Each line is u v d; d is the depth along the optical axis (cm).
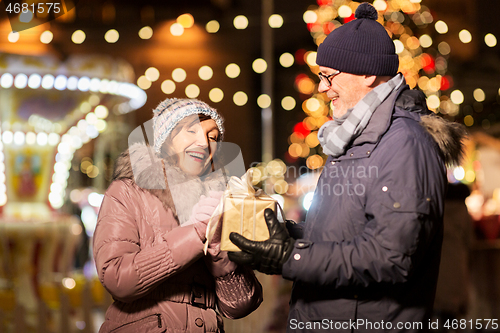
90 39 1465
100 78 477
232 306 201
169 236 185
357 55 187
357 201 178
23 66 453
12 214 499
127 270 179
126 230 188
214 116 209
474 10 975
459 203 450
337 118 194
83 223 800
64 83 466
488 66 1026
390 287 177
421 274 181
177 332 186
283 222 185
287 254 170
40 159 505
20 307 405
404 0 801
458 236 441
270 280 648
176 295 190
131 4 1577
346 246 168
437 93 874
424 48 906
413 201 166
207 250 188
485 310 511
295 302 192
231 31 1712
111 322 192
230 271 195
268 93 1347
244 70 1784
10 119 483
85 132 522
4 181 495
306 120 1298
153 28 1602
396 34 827
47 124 497
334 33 194
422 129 181
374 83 191
